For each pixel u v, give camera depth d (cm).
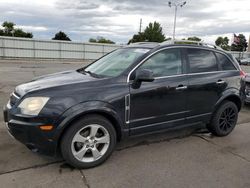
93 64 495
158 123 430
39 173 354
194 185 339
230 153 441
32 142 343
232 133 543
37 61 2831
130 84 394
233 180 354
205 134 529
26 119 338
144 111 410
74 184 332
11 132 354
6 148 423
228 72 516
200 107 475
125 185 334
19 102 353
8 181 333
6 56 2936
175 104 441
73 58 3350
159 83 419
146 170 373
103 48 3531
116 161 397
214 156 427
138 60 413
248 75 767
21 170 360
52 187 324
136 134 413
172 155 424
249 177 364
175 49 455
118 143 466
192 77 459
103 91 371
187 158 415
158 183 341
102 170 369
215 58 509
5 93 838
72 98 350
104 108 367
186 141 487
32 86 373
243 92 541
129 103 391
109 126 379
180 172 370
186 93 450
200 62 483
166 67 437
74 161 361
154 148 449
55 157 398
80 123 356
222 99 500
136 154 423
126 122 396
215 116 502
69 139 352
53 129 339
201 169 381
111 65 442
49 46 3169
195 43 527
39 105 339
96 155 375
